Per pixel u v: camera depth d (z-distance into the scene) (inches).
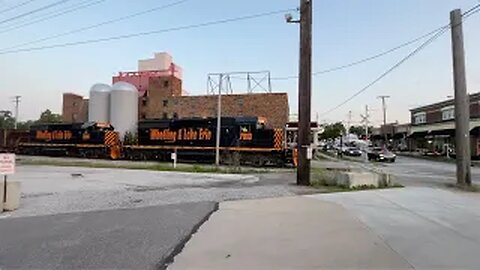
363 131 4259.4
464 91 708.7
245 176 849.5
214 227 327.6
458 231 315.0
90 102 1952.5
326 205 438.9
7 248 264.2
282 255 248.8
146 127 1502.2
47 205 442.0
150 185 657.0
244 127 1285.7
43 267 225.5
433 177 919.0
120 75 2363.4
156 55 2413.9
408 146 2874.0
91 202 465.1
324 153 2667.3
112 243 278.1
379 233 306.0
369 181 649.6
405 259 239.5
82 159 1536.7
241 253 253.6
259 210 406.9
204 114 1884.8
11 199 409.7
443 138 2233.0
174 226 332.2
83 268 224.1
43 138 1786.4
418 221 354.3
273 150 1227.2
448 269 221.1
